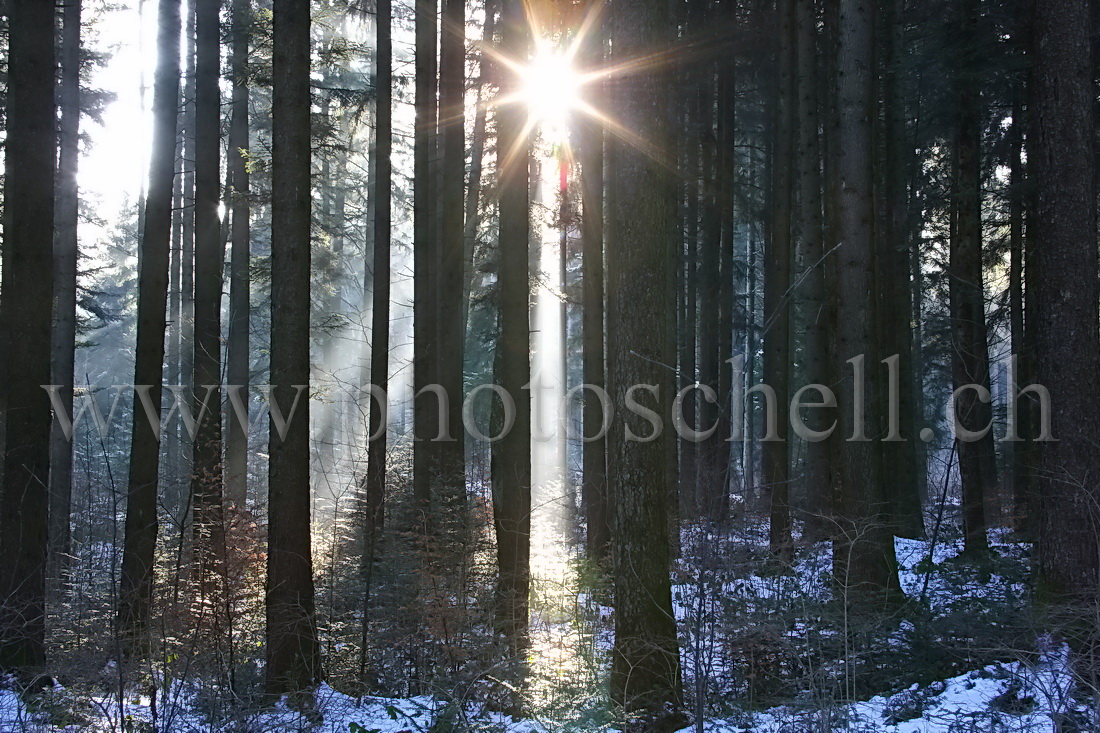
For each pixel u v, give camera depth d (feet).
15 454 29.43
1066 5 29.55
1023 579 39.11
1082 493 28.19
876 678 27.99
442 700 27.71
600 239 51.72
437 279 63.36
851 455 38.58
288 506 29.53
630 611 27.04
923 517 64.95
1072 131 29.40
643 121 28.17
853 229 39.55
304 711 26.40
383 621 33.42
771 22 66.49
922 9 58.34
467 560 37.83
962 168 54.34
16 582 28.73
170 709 25.72
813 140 50.01
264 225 95.96
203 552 33.04
